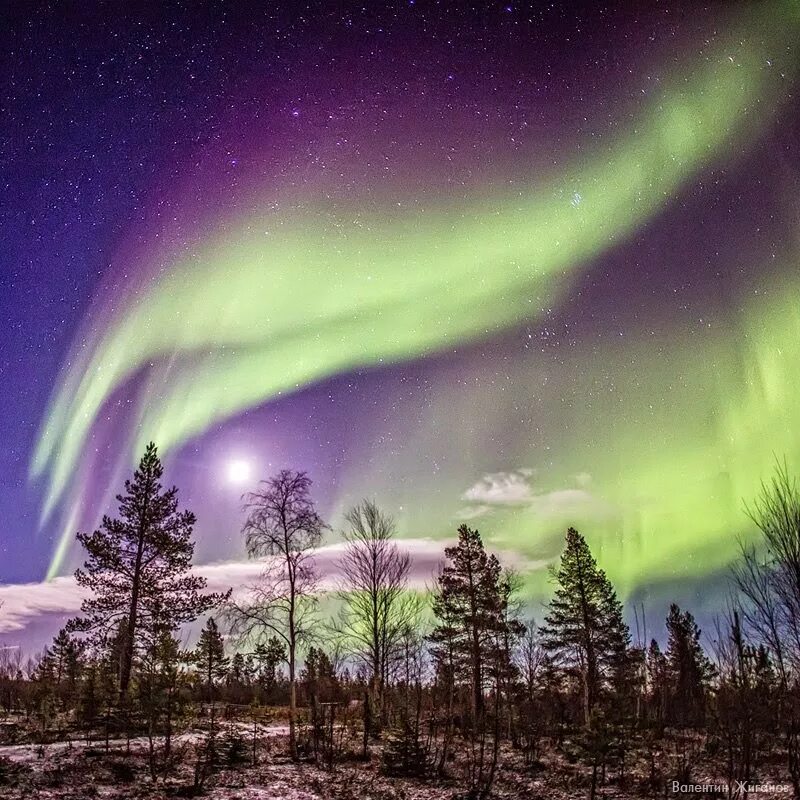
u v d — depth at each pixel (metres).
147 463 33.19
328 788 19.94
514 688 34.25
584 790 20.67
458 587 39.09
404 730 24.06
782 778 19.89
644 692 38.62
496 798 19.77
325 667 33.28
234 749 23.23
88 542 30.95
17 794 16.00
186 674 23.39
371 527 31.45
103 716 27.42
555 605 41.81
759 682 16.38
